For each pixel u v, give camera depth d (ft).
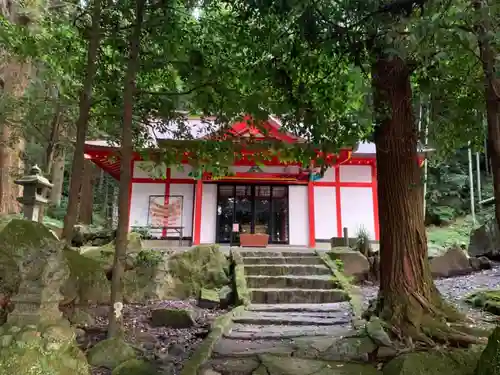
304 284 27.09
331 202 47.21
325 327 18.84
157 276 26.08
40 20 23.65
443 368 11.64
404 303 14.93
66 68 22.58
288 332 17.87
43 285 11.86
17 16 30.96
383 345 13.82
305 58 15.44
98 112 24.54
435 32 10.74
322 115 15.43
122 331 15.31
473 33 10.93
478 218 64.13
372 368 12.84
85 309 19.07
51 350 10.58
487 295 21.54
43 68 33.55
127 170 16.74
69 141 38.75
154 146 23.38
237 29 19.33
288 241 46.83
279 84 15.47
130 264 25.81
